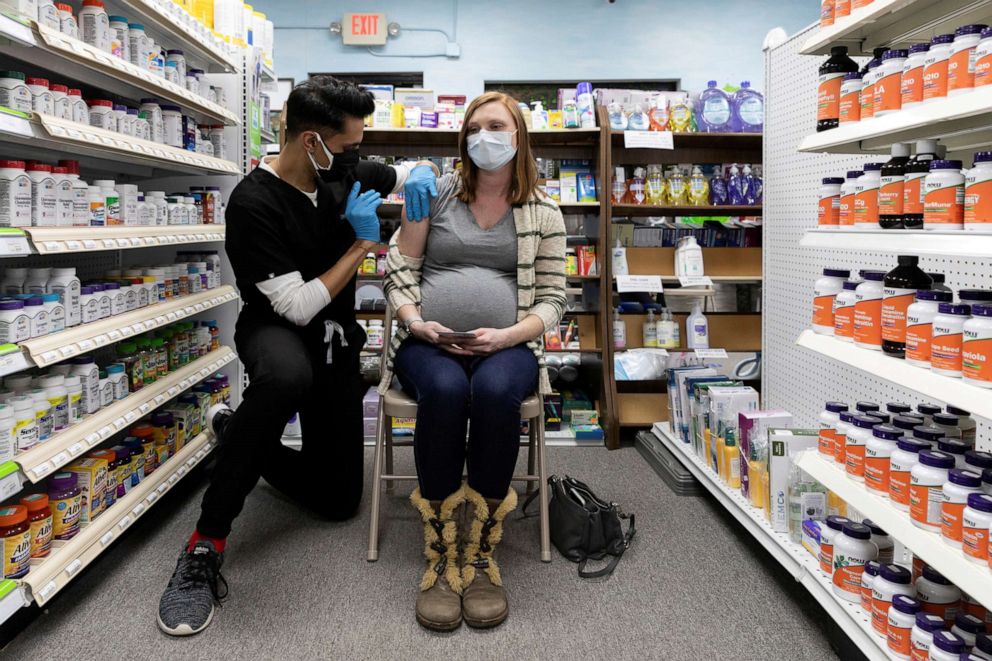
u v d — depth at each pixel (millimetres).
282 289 1852
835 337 1549
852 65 1609
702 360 3592
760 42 5902
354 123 1836
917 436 1356
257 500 2447
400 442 2551
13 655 1478
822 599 1555
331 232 2047
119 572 1872
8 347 1411
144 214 2068
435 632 1587
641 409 3492
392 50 5930
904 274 1326
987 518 1046
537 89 6086
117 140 1795
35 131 1472
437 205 1997
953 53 1198
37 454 1500
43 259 2223
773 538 1844
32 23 1420
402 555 2002
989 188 1104
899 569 1357
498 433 1694
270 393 1710
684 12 5875
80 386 1760
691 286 3799
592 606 1719
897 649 1268
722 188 3580
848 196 1528
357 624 1623
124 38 1938
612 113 3479
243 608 1689
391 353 1993
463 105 3637
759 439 2064
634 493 2584
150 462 2125
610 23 5887
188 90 2297
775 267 2691
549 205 1994
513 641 1559
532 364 1860
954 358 1139
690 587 1822
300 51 5930
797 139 2514
